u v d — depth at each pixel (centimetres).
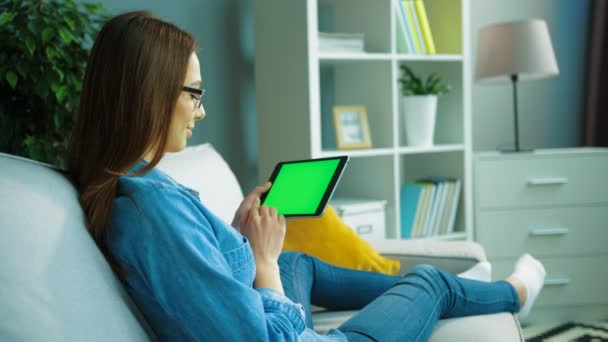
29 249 72
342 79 296
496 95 350
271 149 276
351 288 163
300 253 163
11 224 72
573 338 256
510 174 281
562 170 281
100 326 74
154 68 86
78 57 201
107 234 84
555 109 358
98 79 87
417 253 198
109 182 85
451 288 147
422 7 280
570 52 357
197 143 280
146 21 88
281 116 268
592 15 355
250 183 296
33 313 67
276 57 268
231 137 289
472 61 345
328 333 113
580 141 363
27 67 190
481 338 134
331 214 197
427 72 306
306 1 246
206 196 161
